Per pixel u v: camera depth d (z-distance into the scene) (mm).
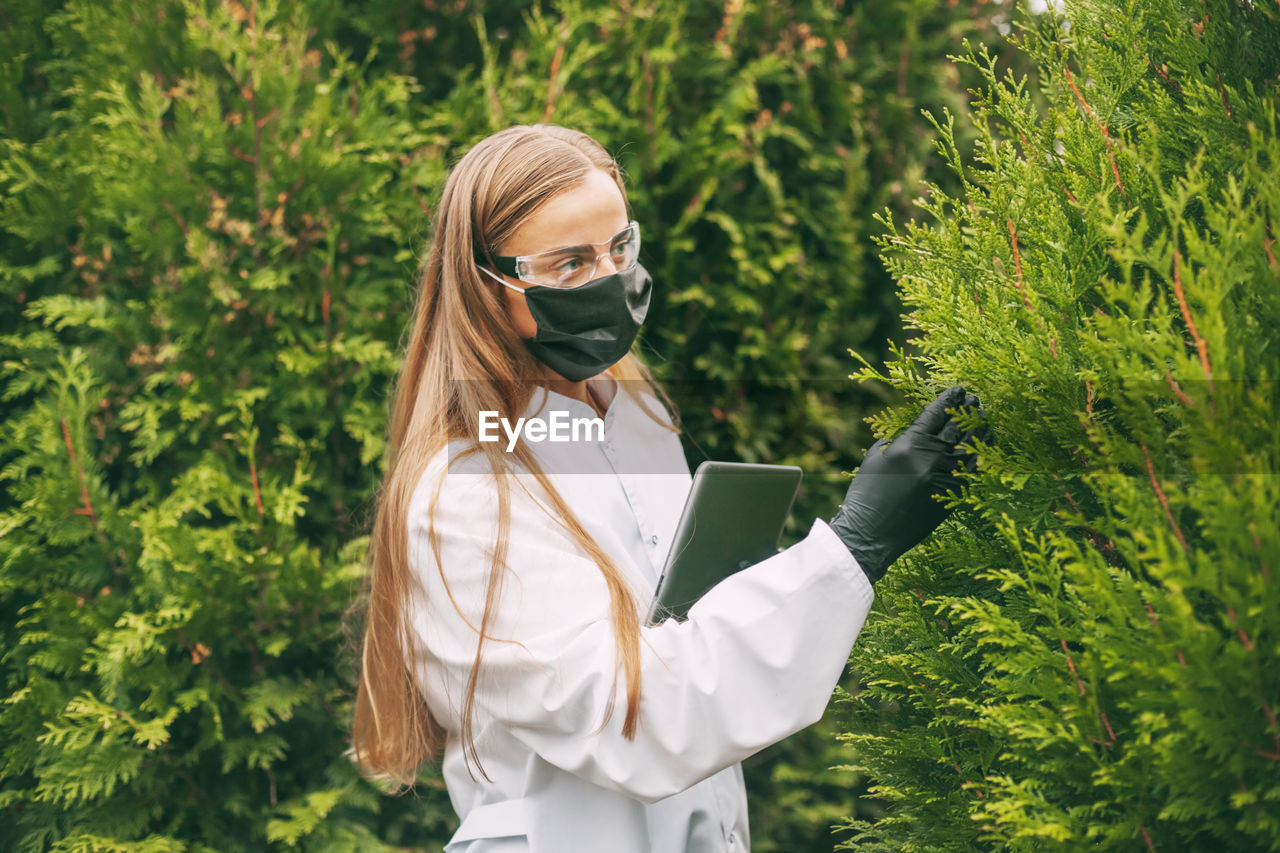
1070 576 956
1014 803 865
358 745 1414
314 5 2709
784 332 2680
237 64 2430
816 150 2742
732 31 2637
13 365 2441
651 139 2586
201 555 2281
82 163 2445
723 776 1341
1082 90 1106
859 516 1017
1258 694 760
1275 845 769
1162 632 808
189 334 2387
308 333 2512
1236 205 840
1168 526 853
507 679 1042
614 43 2666
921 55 2758
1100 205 953
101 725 2152
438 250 1339
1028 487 968
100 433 2496
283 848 2334
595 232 1210
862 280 2705
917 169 2660
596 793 1145
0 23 2602
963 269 1075
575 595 1052
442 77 2883
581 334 1227
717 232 2697
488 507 1107
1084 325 990
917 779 1091
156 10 2541
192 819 2371
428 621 1149
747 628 988
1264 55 1012
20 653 2363
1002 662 909
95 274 2523
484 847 1159
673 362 2688
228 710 2396
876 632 1190
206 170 2479
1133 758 859
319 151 2441
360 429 2449
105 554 2348
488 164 1249
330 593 2367
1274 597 757
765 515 1189
